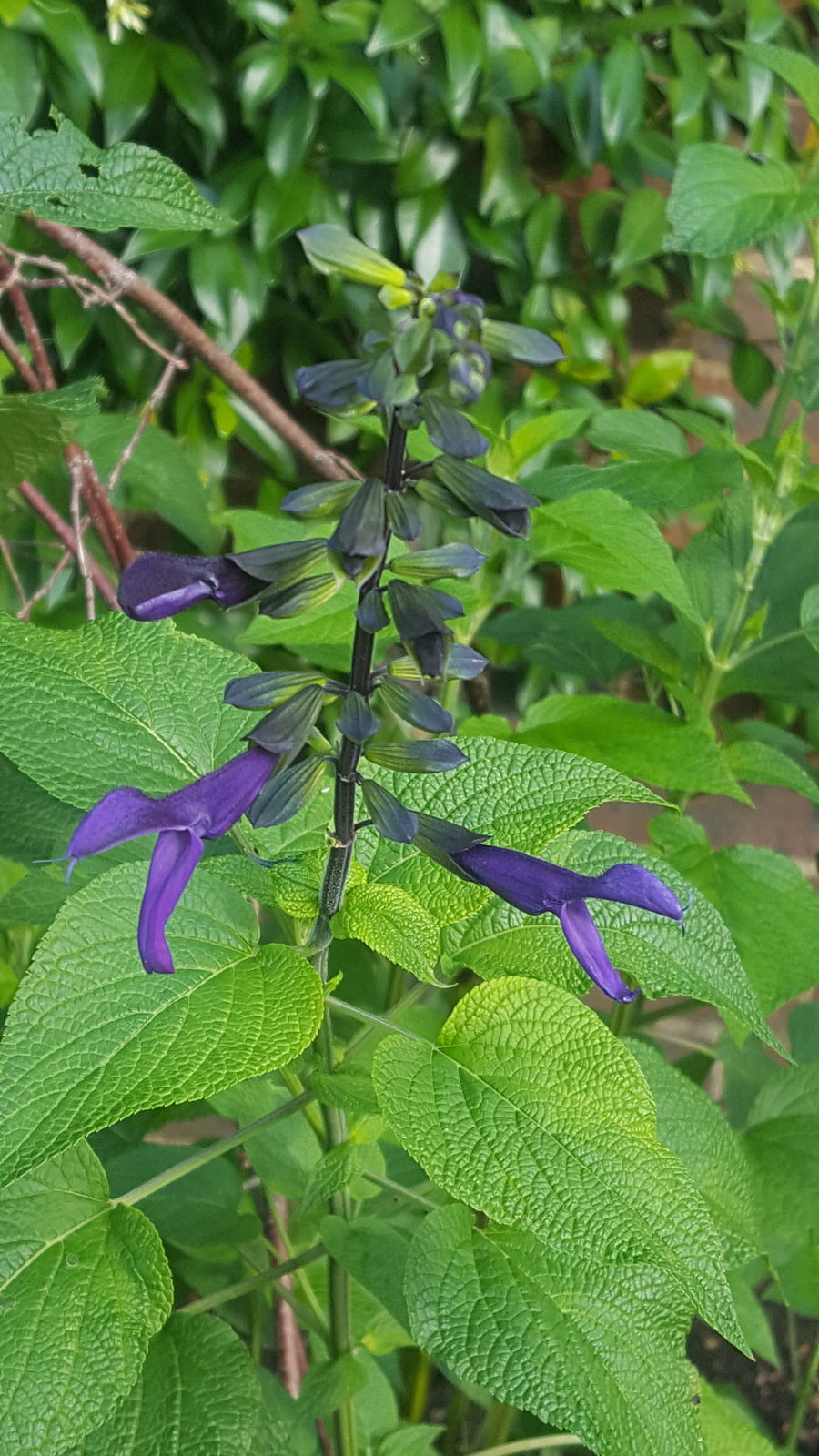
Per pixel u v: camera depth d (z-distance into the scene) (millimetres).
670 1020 788
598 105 759
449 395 190
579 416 474
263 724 217
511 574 708
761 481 435
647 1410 244
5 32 627
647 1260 221
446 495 202
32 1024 222
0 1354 231
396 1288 282
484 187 754
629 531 361
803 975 381
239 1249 391
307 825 298
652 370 814
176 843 209
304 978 243
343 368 194
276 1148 376
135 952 236
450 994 486
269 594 212
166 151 728
